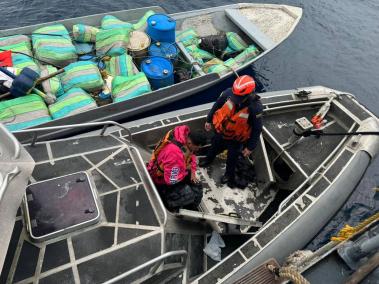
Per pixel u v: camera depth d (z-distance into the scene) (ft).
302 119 14.49
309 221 12.11
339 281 9.86
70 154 10.50
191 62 20.31
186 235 10.91
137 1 29.09
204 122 15.20
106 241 8.89
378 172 19.44
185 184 11.32
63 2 27.35
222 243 12.13
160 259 8.29
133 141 13.94
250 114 11.79
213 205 14.11
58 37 19.30
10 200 6.59
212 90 20.22
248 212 14.15
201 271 11.27
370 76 25.85
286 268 8.47
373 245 9.27
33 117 15.97
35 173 9.75
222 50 22.24
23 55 18.17
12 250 8.07
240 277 9.55
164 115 14.98
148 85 17.97
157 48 20.49
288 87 24.21
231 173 14.28
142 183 10.29
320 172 13.53
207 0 30.81
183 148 10.52
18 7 26.17
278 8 24.41
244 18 23.11
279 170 15.44
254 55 21.09
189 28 23.40
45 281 7.94
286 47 27.45
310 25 29.78
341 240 9.58
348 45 28.25
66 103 16.66
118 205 9.63
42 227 8.49
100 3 28.02
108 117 17.01
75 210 9.00
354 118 15.46
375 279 9.81
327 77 25.40
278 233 11.51
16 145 7.18
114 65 19.19
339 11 31.68
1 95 16.52
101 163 10.52
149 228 9.40
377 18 31.35
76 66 17.90
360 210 17.61
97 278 8.33
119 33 20.01
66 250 8.46
